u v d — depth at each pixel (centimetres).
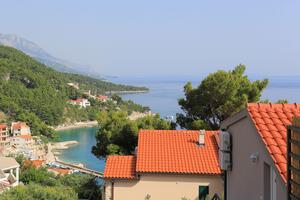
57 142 15388
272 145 830
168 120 3822
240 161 1105
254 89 3506
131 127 3603
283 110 965
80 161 11431
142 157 2569
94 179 4347
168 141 2728
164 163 2514
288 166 689
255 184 949
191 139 2755
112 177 2491
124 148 3609
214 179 2453
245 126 1046
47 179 6512
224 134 1209
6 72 19988
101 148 3759
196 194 2462
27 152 12181
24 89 19200
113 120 3784
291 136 683
